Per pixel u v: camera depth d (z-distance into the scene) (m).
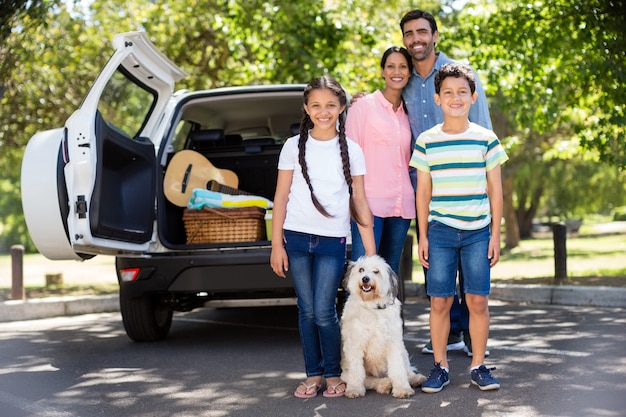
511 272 12.25
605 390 4.05
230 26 11.88
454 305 5.24
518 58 10.73
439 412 3.77
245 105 6.75
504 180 25.28
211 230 5.83
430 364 5.05
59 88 13.30
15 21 9.06
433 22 4.94
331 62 11.60
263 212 5.96
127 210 5.48
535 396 3.99
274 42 11.67
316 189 4.14
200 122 6.97
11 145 13.80
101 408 4.13
